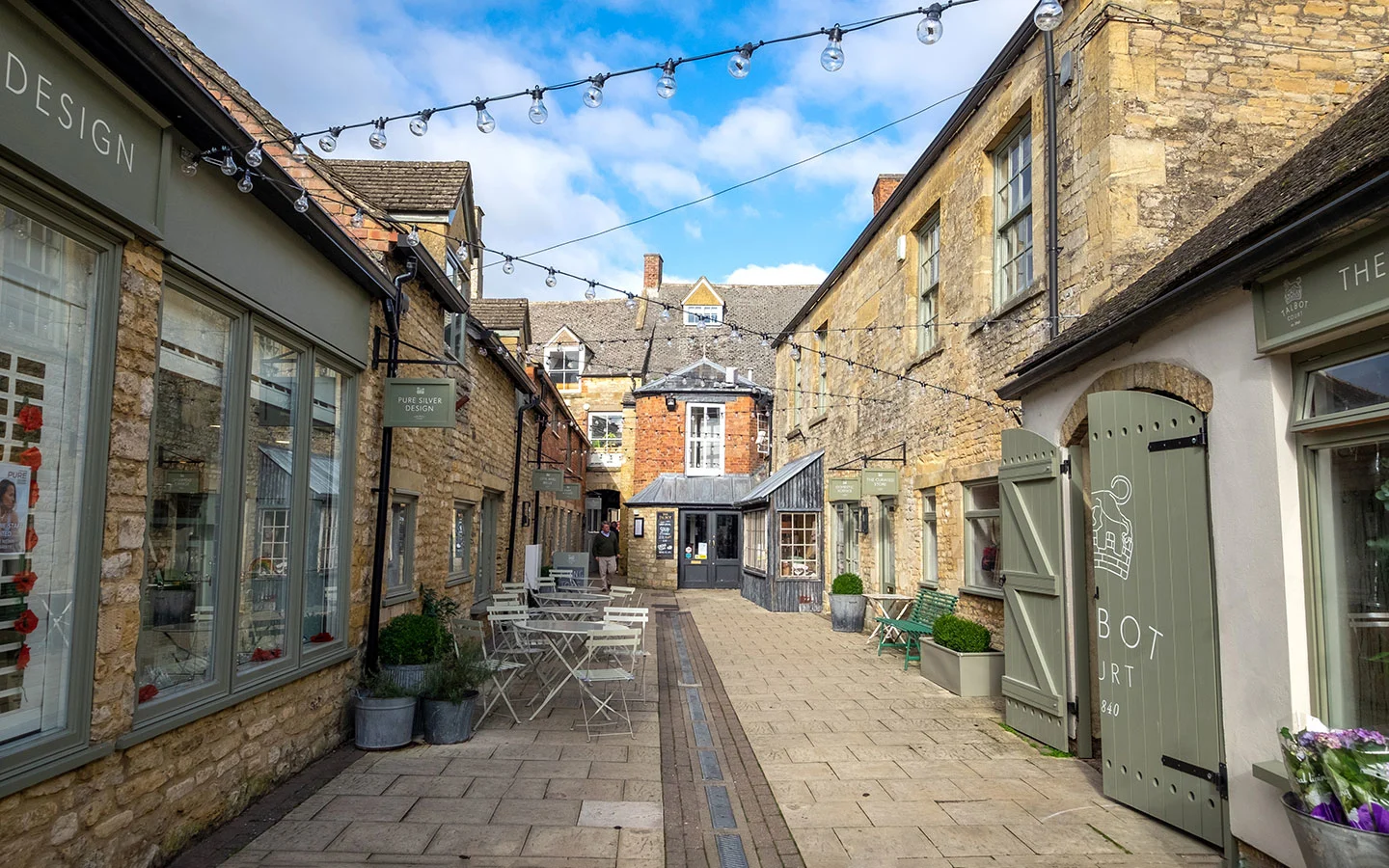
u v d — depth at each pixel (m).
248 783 4.95
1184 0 7.15
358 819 4.80
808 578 17.69
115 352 3.73
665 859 4.36
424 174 10.05
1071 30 7.63
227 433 4.83
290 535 5.62
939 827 4.88
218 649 4.68
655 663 10.84
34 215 3.30
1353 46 7.24
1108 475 5.41
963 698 8.51
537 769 5.89
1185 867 4.32
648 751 6.41
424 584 8.80
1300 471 4.05
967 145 9.90
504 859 4.29
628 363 30.14
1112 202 6.88
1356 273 3.51
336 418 6.47
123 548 3.79
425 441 8.75
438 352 9.10
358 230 7.16
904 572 12.12
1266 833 4.06
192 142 4.23
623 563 29.05
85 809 3.52
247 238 4.88
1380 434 3.58
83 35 3.34
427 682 6.59
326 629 6.27
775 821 5.00
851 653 11.77
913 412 11.67
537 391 16.34
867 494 12.40
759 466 24.36
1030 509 6.80
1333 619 3.89
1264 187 5.93
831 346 17.05
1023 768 6.04
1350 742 3.24
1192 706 4.65
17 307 3.28
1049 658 6.54
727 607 18.89
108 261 3.71
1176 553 4.82
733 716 7.74
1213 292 4.41
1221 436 4.49
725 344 30.03
